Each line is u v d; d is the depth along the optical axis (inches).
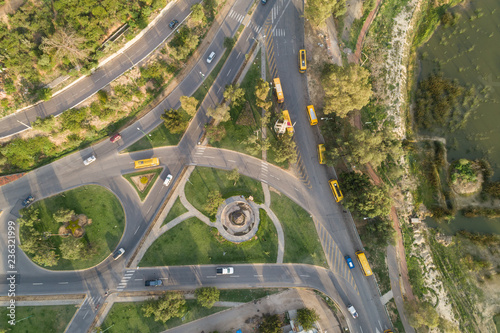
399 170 3216.0
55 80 3213.6
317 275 3179.1
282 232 3243.1
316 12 3228.3
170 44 3412.9
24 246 2967.5
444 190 3452.3
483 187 3420.3
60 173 3309.5
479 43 3725.4
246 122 3417.8
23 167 3272.6
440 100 3614.7
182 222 3233.3
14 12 3070.9
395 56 3666.3
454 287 3189.0
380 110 3540.8
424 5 3826.3
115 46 3299.7
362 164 3353.8
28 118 3223.4
